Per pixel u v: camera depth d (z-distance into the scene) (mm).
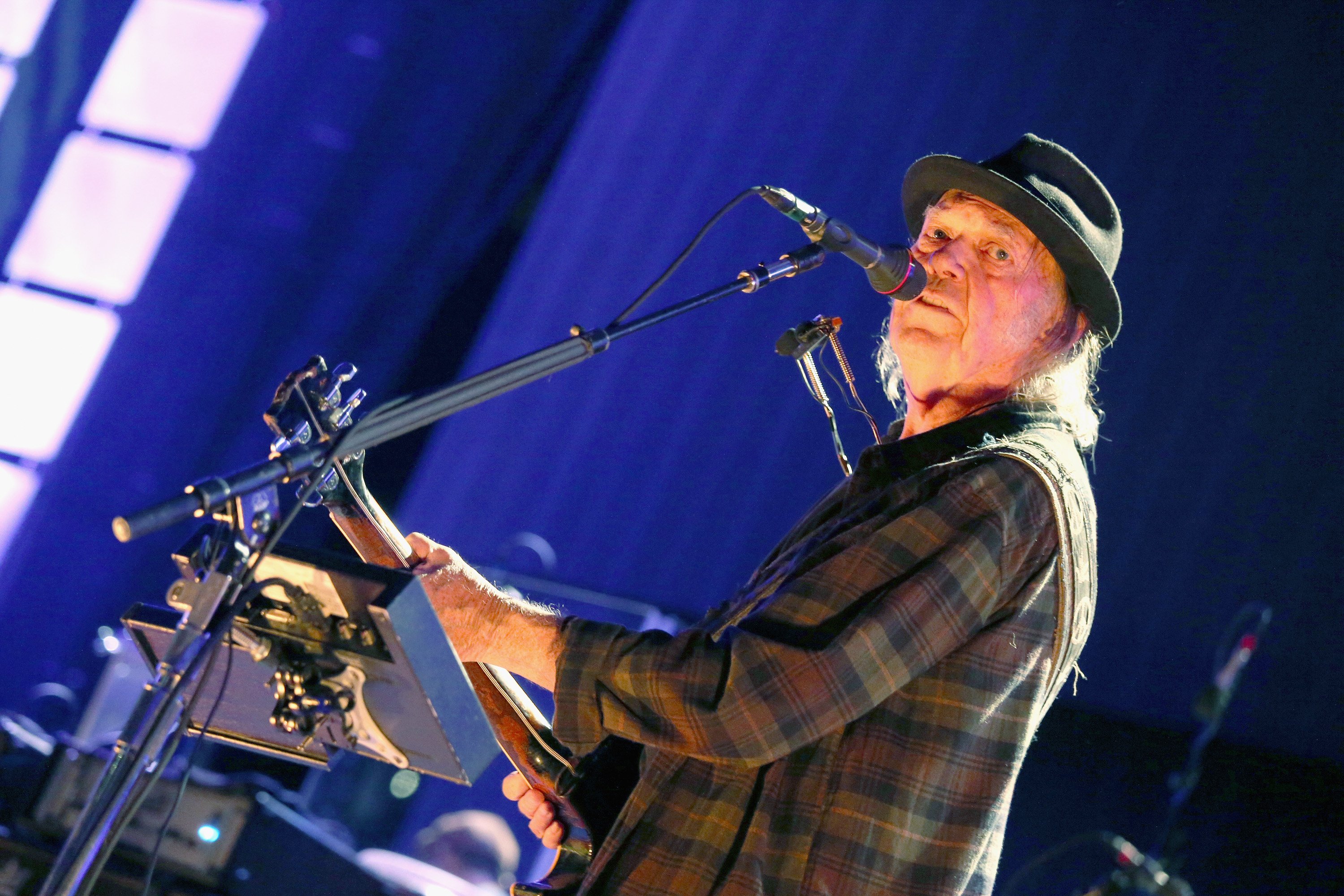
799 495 13742
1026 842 10375
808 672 4078
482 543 14883
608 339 4316
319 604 3684
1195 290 12047
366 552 4465
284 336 16969
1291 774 9953
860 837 4227
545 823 5219
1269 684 10383
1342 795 9750
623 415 14953
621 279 15648
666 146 16047
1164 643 10867
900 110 14711
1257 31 12906
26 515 16688
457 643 4324
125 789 3439
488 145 17094
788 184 15055
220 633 3551
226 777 9711
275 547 3691
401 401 3922
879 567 4324
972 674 4391
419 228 17000
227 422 16844
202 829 8172
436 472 15383
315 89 17562
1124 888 7355
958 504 4434
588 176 16312
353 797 13617
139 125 17781
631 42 16734
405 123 17266
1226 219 12242
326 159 17359
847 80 15203
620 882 4402
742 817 4395
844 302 14234
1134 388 11836
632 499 14477
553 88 17047
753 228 15125
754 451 14156
